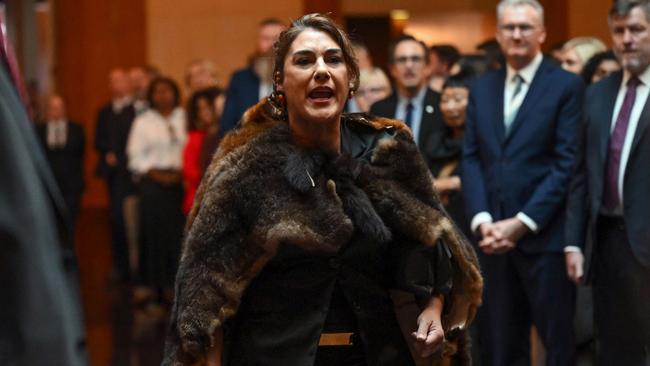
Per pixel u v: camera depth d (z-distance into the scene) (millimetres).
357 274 3795
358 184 3822
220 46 16594
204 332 3664
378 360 3820
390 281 3865
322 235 3676
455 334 3998
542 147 6508
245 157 3760
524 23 6543
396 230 3848
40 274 2420
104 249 16203
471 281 4000
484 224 6449
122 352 9266
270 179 3729
